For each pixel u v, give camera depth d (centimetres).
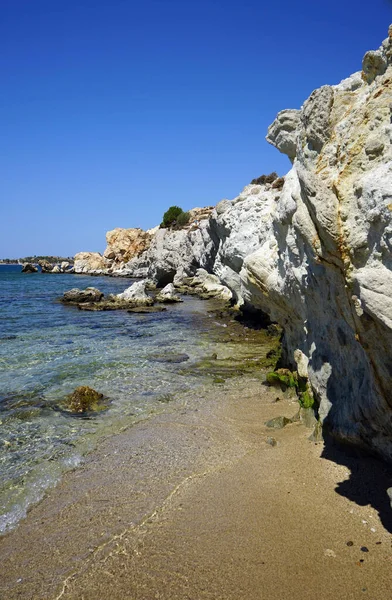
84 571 558
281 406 1166
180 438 976
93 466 857
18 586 540
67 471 841
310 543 568
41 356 1808
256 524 621
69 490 769
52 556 593
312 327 914
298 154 762
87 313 3291
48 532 649
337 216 536
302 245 833
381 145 521
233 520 638
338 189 546
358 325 513
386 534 567
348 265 532
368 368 610
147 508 693
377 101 546
